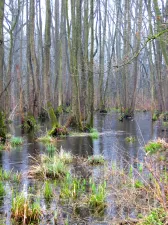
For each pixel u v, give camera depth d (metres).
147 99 46.28
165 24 8.42
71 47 22.47
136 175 8.45
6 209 6.57
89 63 21.20
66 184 7.88
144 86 52.47
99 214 6.26
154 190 5.39
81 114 21.91
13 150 13.63
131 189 6.85
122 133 19.36
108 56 47.28
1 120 15.87
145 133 19.30
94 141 16.12
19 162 11.10
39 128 21.75
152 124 24.72
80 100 22.02
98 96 43.84
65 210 6.49
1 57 20.39
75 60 20.62
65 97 42.91
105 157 11.86
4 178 8.82
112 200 6.91
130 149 13.53
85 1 27.91
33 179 8.73
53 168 9.08
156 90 34.69
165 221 5.00
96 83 47.53
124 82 33.12
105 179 8.44
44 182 8.43
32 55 25.88
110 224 5.73
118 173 8.72
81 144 15.18
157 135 18.19
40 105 29.23
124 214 6.12
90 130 19.81
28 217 6.08
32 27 25.55
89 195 7.12
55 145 14.92
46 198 7.17
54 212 6.35
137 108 43.56
